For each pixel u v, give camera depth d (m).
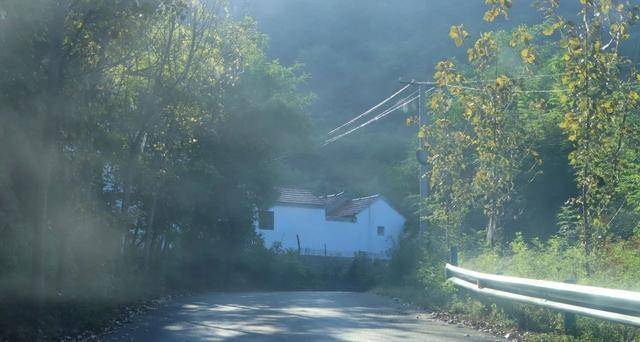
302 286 43.31
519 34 16.39
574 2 26.20
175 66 21.28
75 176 15.94
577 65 14.24
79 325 13.75
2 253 13.80
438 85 18.56
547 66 29.94
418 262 22.64
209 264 38.31
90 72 14.17
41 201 13.23
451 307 16.12
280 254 45.12
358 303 19.77
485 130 18.08
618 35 14.22
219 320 15.33
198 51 22.22
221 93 24.56
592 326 11.20
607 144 14.48
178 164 28.42
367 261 45.53
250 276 40.88
